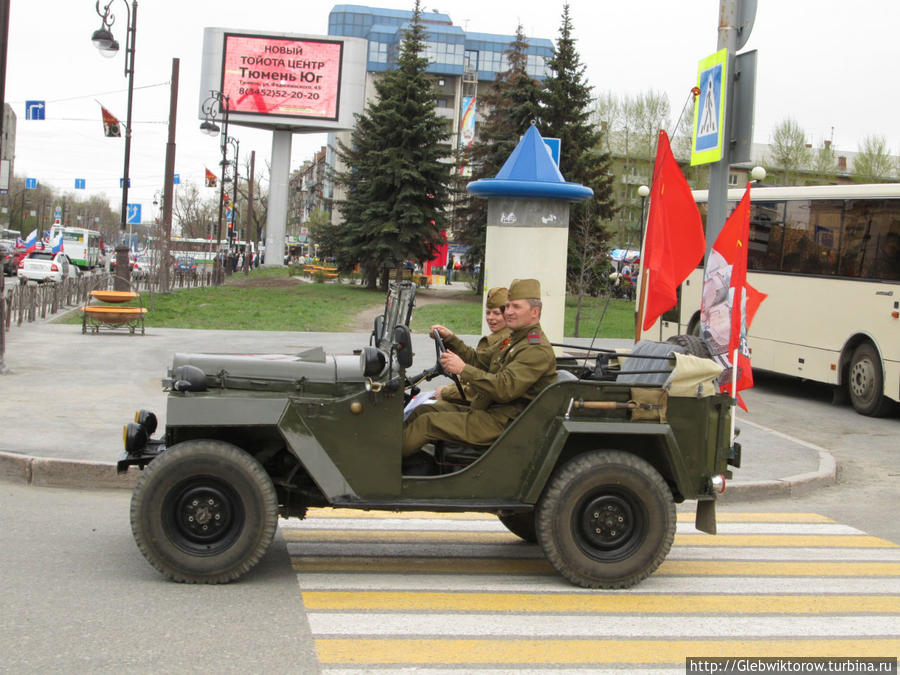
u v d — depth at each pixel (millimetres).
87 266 67125
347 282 55594
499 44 120312
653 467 5863
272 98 62594
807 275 15273
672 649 4703
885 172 66312
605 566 5688
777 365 15992
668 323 19094
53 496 7727
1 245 13523
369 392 5633
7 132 92500
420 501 5637
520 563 6309
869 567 6496
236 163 64562
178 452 5395
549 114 41625
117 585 5406
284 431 5492
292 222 129250
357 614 5078
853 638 4953
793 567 6441
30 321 23344
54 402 11188
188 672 4164
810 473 9500
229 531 5492
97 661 4246
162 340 19578
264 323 26188
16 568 5672
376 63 117688
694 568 6352
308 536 6836
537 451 5781
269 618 4945
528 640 4766
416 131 43438
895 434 12633
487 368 6539
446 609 5230
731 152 10414
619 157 64312
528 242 11164
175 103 36469
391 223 43844
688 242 8461
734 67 10328
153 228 38438
